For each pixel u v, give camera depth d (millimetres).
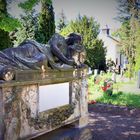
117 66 16594
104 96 10344
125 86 12570
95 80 12211
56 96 5340
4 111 3975
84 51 6270
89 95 10570
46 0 9133
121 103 9312
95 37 17797
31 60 4617
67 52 5812
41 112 4855
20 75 4258
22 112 4371
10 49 4543
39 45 5074
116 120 7266
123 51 14891
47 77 4965
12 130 4137
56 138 5129
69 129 5891
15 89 4188
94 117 7656
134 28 14383
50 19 15203
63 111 5500
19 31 17594
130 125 6672
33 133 4656
